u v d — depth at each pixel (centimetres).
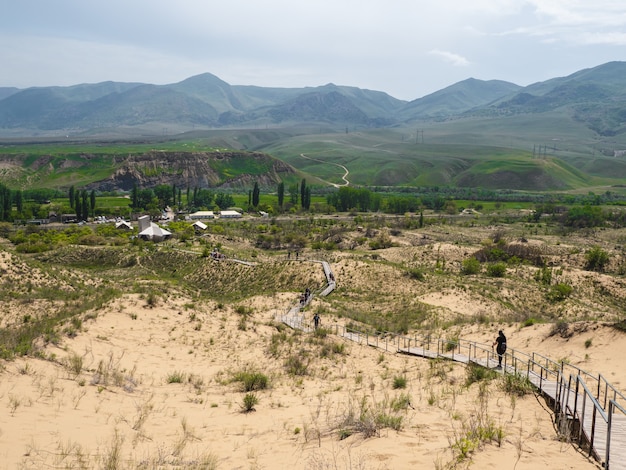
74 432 1130
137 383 1864
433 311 4888
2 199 16362
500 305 5734
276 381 2169
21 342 1986
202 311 3681
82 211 16988
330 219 17600
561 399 1493
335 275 7231
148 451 1066
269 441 1193
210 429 1330
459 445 993
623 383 1806
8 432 1041
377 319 4609
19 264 5159
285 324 3866
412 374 2312
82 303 3684
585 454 1066
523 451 1038
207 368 2384
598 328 2523
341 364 2655
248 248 12256
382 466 918
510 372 2012
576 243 12656
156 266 9225
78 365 1820
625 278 7906
